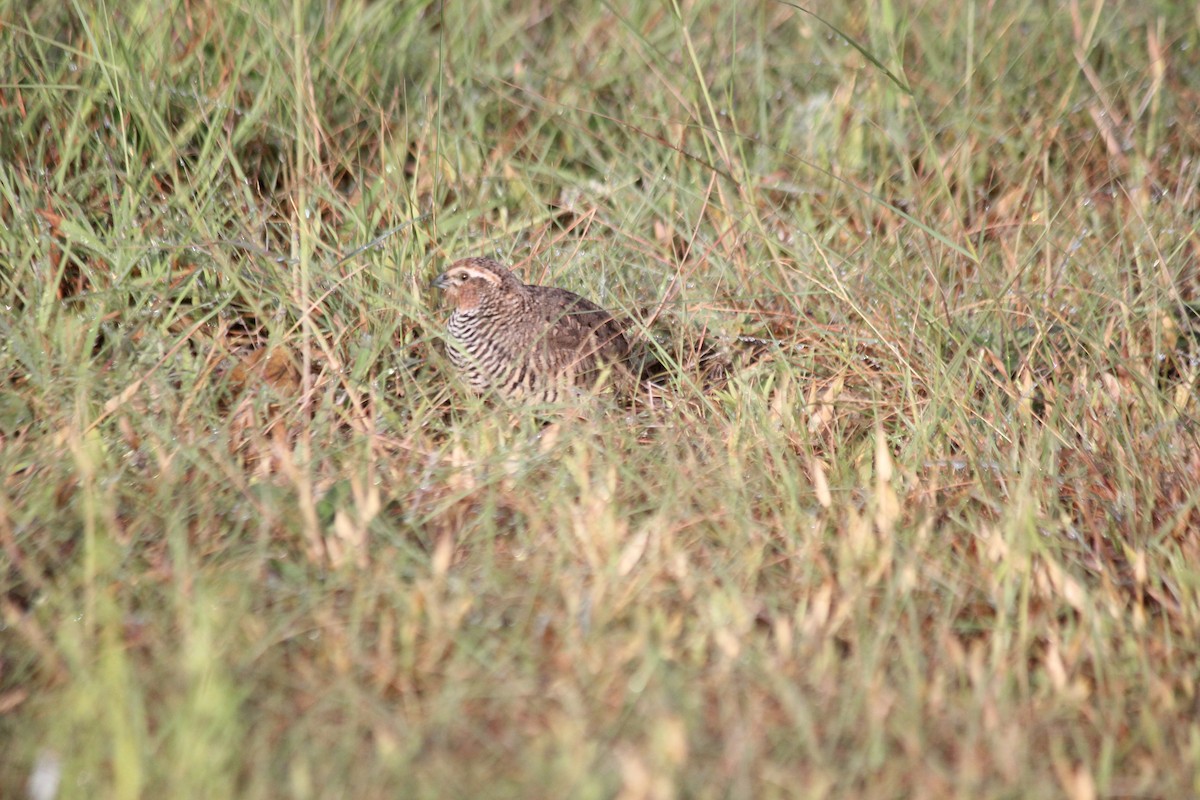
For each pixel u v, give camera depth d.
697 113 13.26
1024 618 8.43
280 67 12.84
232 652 7.95
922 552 9.23
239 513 9.30
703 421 10.98
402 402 11.13
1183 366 11.84
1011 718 7.83
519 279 11.94
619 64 15.38
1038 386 11.65
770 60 15.75
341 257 12.05
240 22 13.41
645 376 12.41
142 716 7.31
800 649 8.28
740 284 12.62
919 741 7.54
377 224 12.56
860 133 14.63
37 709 7.57
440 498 9.77
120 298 11.48
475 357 11.62
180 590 8.20
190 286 11.60
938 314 12.08
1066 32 15.92
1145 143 14.78
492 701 7.79
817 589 9.03
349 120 13.68
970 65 14.48
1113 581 9.29
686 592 8.69
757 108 15.09
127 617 8.30
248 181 12.65
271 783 7.13
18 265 11.59
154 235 12.03
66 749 7.18
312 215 12.57
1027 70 15.55
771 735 7.61
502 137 14.27
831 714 7.79
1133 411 11.06
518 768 7.32
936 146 14.73
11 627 8.26
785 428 10.75
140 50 12.86
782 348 12.25
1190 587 9.16
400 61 14.32
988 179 14.66
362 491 9.19
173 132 12.82
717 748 7.51
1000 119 14.94
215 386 10.94
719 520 9.56
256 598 8.52
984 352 11.49
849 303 11.86
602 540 9.01
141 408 10.30
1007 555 8.96
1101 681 8.20
